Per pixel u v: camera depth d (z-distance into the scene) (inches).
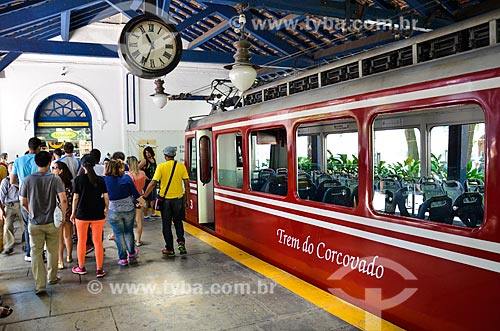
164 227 246.2
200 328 149.7
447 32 143.5
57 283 201.3
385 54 169.6
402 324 141.5
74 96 507.2
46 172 189.0
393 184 156.3
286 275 205.3
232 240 273.7
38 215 185.3
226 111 299.7
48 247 197.8
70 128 511.2
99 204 210.5
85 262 238.7
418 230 133.9
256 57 409.1
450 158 140.8
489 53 117.0
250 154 247.4
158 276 209.6
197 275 209.8
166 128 550.6
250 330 146.8
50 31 450.6
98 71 511.8
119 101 524.1
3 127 474.9
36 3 302.4
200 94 564.4
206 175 332.2
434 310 129.2
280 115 211.5
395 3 297.4
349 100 163.8
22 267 231.5
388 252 146.3
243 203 255.4
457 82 122.1
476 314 116.5
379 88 150.5
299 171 201.0
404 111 140.6
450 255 123.6
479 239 115.3
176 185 247.4
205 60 388.8
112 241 294.7
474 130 132.6
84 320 158.6
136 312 165.2
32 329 151.3
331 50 394.0
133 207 233.0
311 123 189.2
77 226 211.9
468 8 278.5
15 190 258.1
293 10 248.5
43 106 500.7
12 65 474.3
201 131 328.2
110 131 521.3
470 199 131.1
